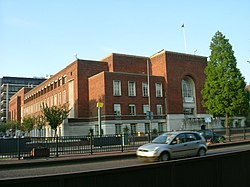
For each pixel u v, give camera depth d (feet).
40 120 214.90
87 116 182.80
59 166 52.39
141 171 14.80
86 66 187.73
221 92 146.30
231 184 19.72
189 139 54.13
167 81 186.39
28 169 49.19
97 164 53.57
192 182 17.06
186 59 197.16
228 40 150.51
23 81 476.13
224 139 100.12
